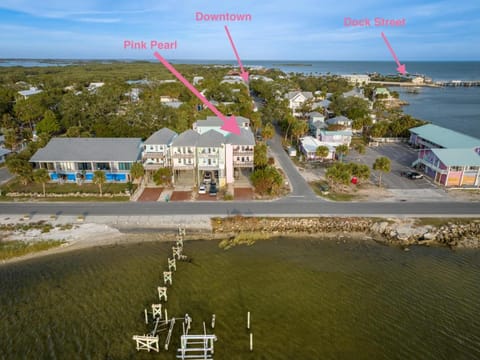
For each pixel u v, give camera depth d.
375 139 112.75
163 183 74.12
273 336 38.31
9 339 37.78
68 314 41.34
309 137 106.88
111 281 47.12
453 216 61.66
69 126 119.69
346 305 42.81
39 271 48.94
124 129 100.56
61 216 61.94
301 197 69.38
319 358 35.50
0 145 100.12
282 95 181.00
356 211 63.53
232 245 55.41
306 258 52.41
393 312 41.62
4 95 142.88
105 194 70.19
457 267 50.38
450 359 35.25
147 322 40.31
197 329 39.31
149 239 56.59
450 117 168.25
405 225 59.25
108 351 36.53
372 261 51.75
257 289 45.75
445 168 74.62
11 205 65.75
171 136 80.88
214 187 71.38
